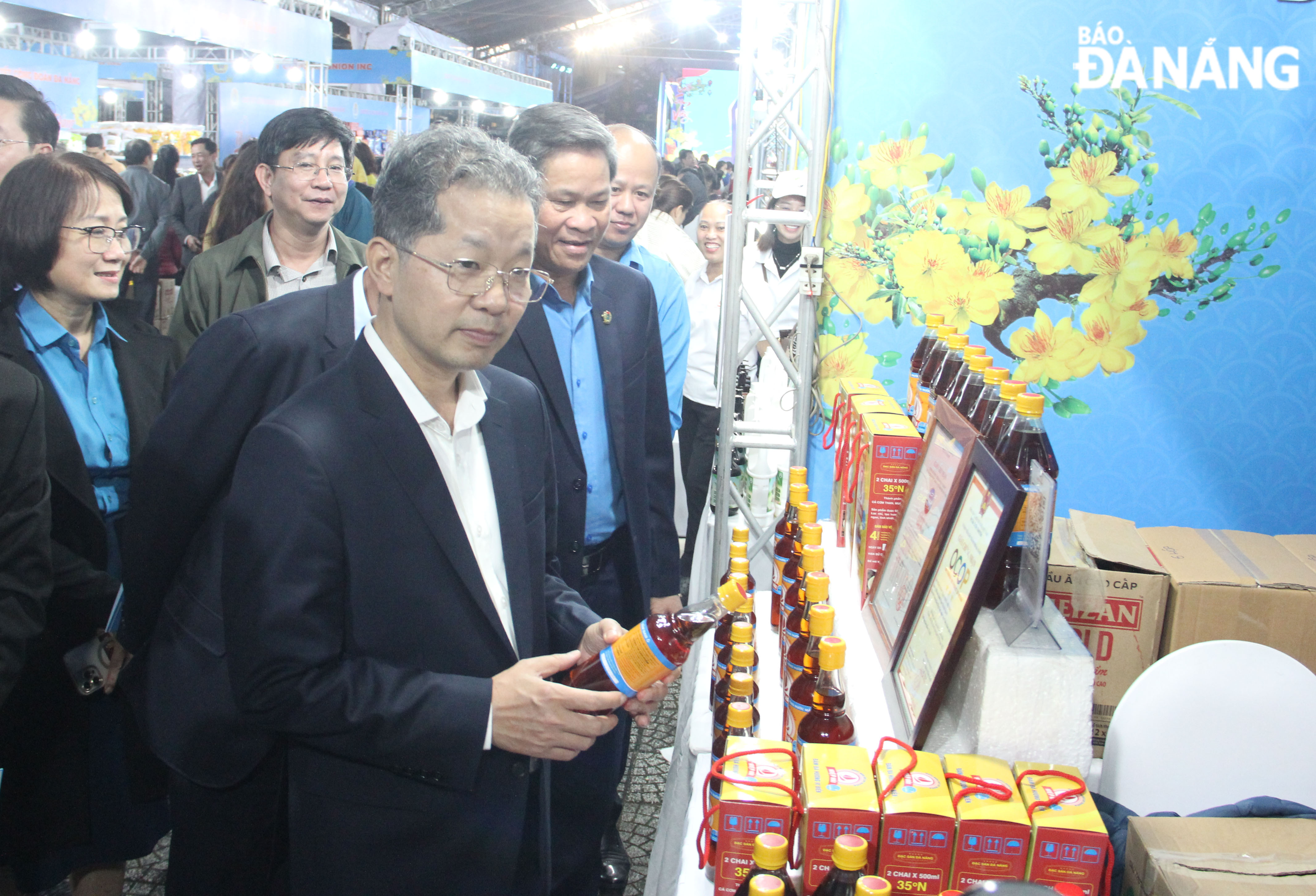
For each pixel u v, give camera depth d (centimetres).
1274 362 222
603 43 2966
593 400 217
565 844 212
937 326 196
